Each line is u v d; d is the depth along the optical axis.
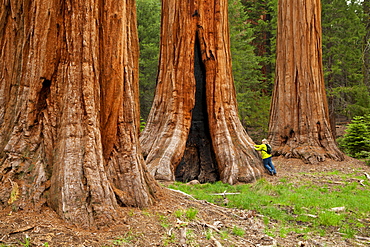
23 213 3.74
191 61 11.60
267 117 26.27
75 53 4.57
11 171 4.05
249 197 7.16
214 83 11.54
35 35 4.43
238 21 25.16
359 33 25.52
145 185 5.03
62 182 4.00
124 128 5.04
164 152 10.35
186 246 3.74
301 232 4.99
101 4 4.93
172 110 11.34
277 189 8.36
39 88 4.41
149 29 29.11
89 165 4.23
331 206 6.62
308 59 15.20
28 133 4.30
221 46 11.87
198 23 11.63
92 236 3.58
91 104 4.54
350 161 13.80
